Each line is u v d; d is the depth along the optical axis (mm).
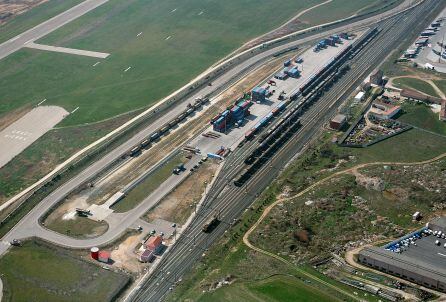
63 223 195875
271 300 159875
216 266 174875
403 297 159750
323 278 167875
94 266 176250
